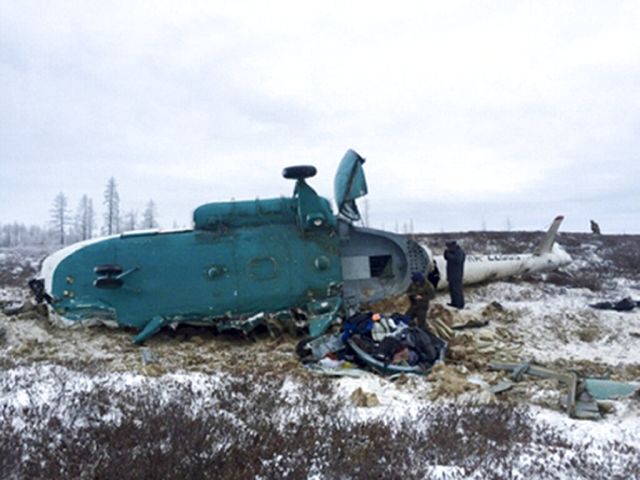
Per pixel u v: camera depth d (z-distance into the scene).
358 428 6.25
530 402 8.41
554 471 5.43
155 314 12.52
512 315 14.63
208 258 12.76
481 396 8.23
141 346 11.91
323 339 10.98
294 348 11.78
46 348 11.45
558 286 19.09
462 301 14.88
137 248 12.76
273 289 12.77
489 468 5.37
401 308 13.38
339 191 13.74
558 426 7.17
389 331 10.75
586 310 15.31
